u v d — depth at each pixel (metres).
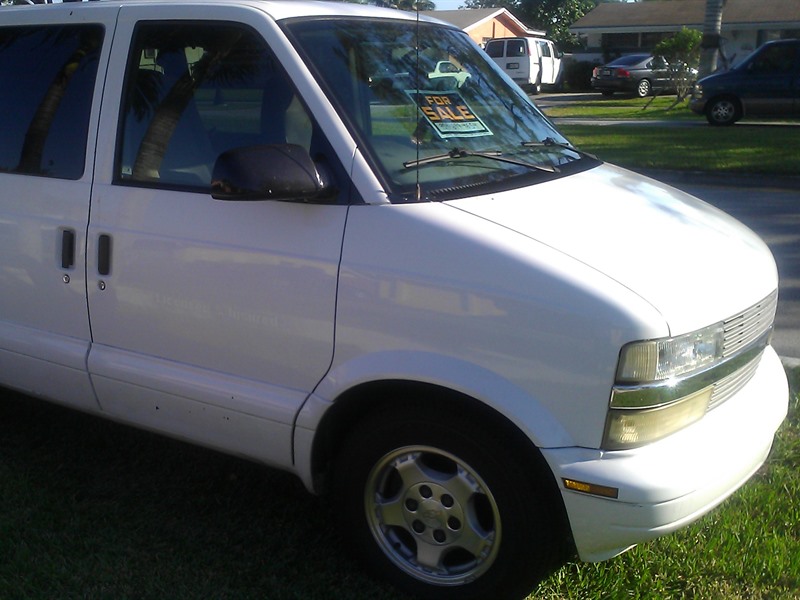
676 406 2.86
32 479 4.09
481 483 3.04
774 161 12.90
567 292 2.81
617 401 2.78
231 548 3.59
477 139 3.67
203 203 3.43
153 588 3.32
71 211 3.74
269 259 3.26
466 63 4.09
